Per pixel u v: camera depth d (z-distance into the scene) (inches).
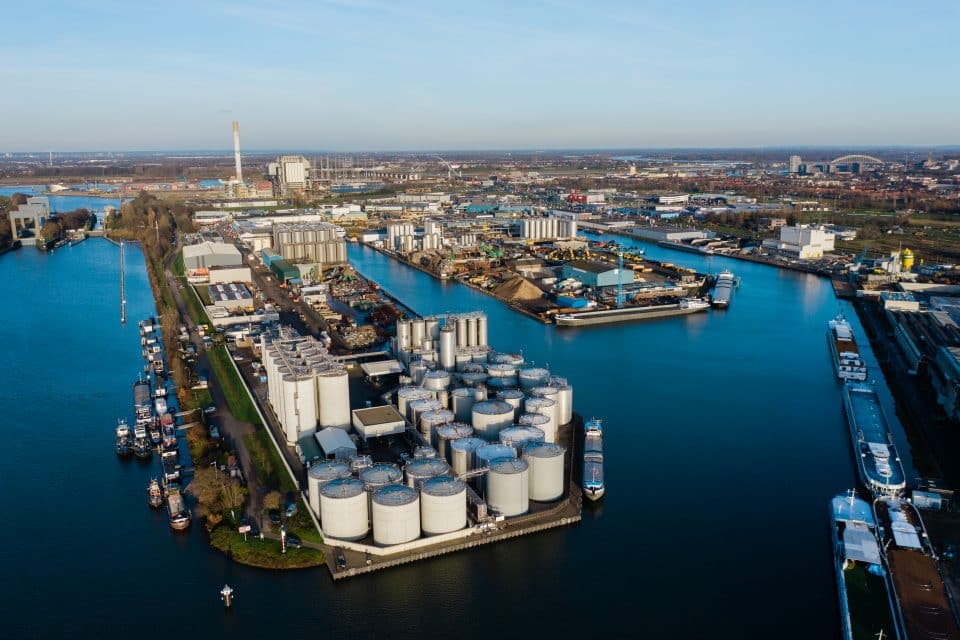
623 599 3437.5
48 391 6077.8
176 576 3595.0
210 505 4057.6
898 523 3907.5
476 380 5497.1
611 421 5433.1
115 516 4128.9
